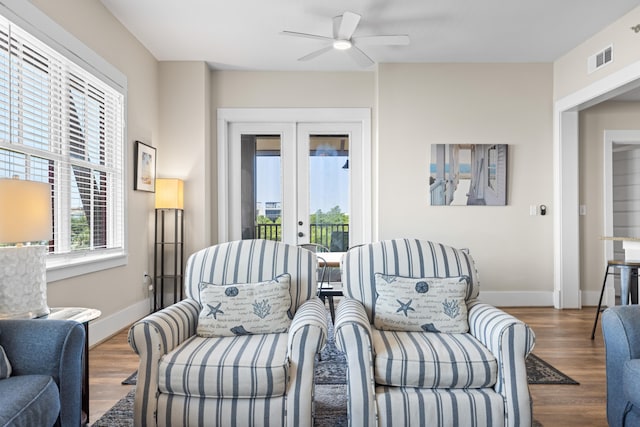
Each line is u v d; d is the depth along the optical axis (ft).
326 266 10.95
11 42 7.43
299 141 15.70
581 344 10.43
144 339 5.35
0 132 7.25
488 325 5.76
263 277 6.88
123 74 11.63
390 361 5.37
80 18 9.51
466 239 14.70
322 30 11.99
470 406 5.22
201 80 14.34
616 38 11.50
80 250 9.73
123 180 11.67
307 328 5.38
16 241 5.39
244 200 15.71
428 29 11.97
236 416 5.18
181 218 14.16
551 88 14.74
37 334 4.92
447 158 14.65
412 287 6.60
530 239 14.74
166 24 11.60
